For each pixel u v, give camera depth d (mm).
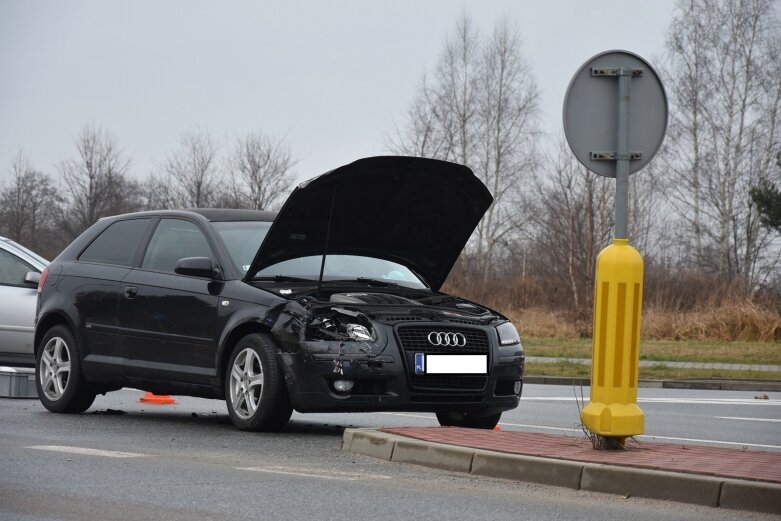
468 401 10805
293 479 7855
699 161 59812
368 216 11820
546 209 61094
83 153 59250
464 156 69125
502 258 66812
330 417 13469
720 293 38969
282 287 11156
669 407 17188
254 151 57656
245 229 11984
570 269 53844
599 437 8641
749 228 58781
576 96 8875
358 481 7879
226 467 8398
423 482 7938
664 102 8898
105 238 12898
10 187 63375
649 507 7121
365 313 10578
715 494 7184
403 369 10438
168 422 12008
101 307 12383
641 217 60062
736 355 30109
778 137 58750
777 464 7926
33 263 17188
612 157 8875
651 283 40875
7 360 16703
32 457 8586
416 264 12695
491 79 69188
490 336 10969
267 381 10648
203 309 11344
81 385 12570
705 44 59875
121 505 6656
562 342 35250
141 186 60594
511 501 7215
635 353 8609
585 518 6676
